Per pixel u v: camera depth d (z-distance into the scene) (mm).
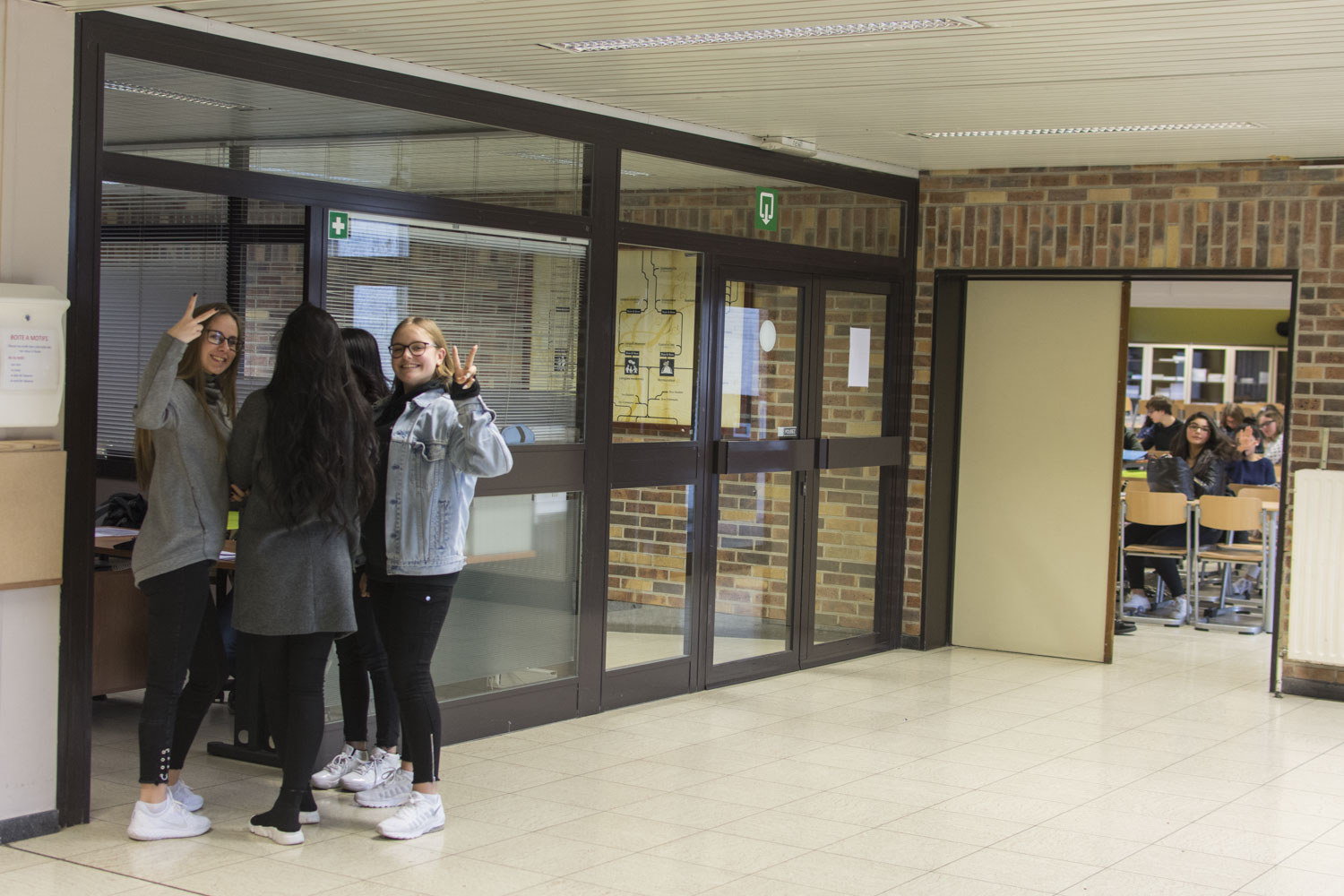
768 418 7703
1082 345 8445
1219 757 6184
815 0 4523
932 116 6660
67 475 4562
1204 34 4895
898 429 8555
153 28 4766
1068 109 6398
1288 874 4582
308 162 5367
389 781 5133
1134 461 12773
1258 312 14070
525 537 6387
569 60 5609
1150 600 10867
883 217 8336
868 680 7723
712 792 5383
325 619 4473
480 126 6031
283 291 5613
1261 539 11328
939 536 8711
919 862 4590
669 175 6977
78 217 4555
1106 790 5570
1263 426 12922
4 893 4031
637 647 7016
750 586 7668
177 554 4523
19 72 4367
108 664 5723
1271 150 7387
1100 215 8086
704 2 4586
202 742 5871
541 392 6398
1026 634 8664
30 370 4371
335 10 4805
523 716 6395
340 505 4449
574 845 4672
